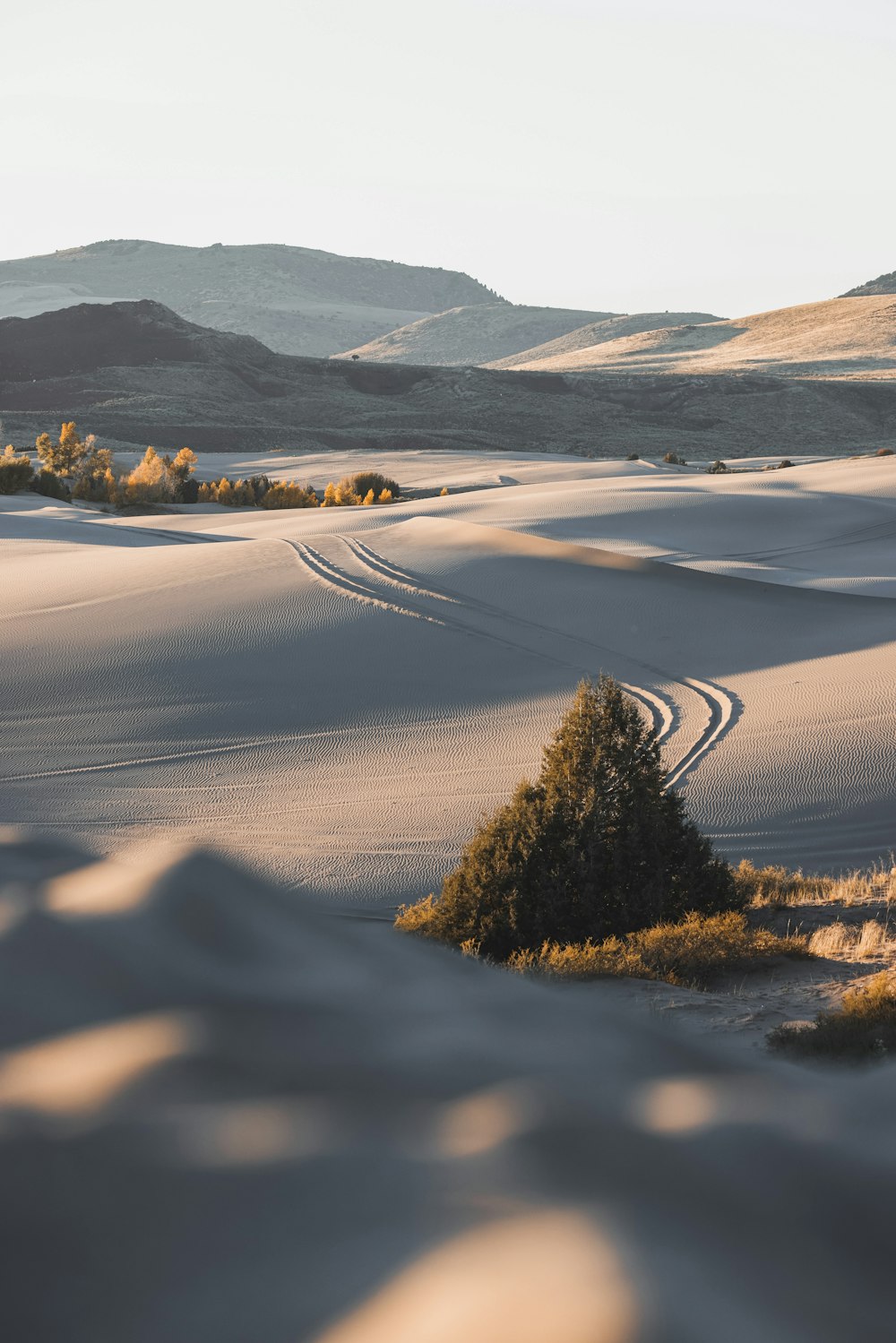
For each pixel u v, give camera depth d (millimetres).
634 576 58344
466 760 35656
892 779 30453
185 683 44500
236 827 29719
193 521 103750
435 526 68938
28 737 39312
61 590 58562
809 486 107375
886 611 52750
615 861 21156
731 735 36031
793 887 24047
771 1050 12609
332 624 50719
